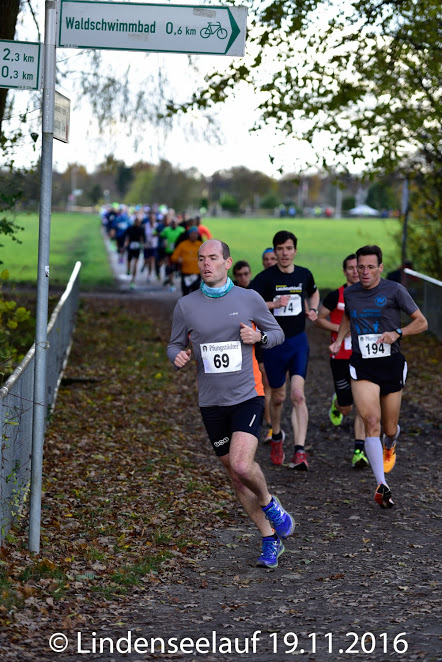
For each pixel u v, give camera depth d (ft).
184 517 25.45
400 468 32.78
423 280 70.13
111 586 19.49
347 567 21.75
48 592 18.66
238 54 20.56
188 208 492.13
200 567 21.58
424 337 66.59
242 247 191.93
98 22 20.44
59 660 15.47
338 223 354.54
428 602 18.72
